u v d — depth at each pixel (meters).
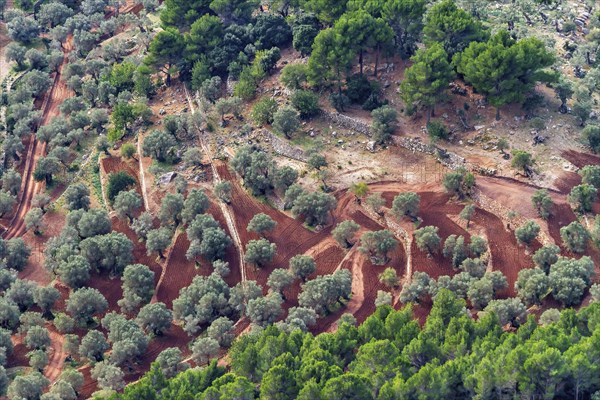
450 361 169.25
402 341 180.25
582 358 162.25
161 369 189.12
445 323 188.38
